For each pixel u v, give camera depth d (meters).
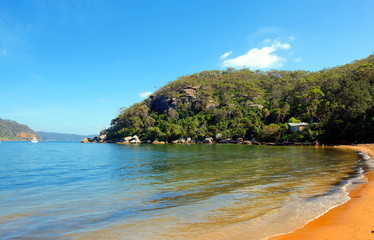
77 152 59.91
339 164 24.17
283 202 10.70
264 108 114.75
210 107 132.62
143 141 123.00
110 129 170.88
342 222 7.95
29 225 8.66
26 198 12.62
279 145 75.88
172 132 113.62
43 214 9.88
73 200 12.07
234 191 13.11
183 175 19.31
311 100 90.12
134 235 7.56
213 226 8.08
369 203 9.93
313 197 11.40
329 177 16.80
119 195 12.93
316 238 6.77
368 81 79.19
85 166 27.52
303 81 116.31
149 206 10.70
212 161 30.08
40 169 25.11
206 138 103.44
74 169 24.78
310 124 76.62
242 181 16.03
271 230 7.56
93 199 12.20
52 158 40.88
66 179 18.55
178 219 8.88
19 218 9.42
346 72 108.31
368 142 59.38
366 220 8.02
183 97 145.00
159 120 135.88
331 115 69.62
